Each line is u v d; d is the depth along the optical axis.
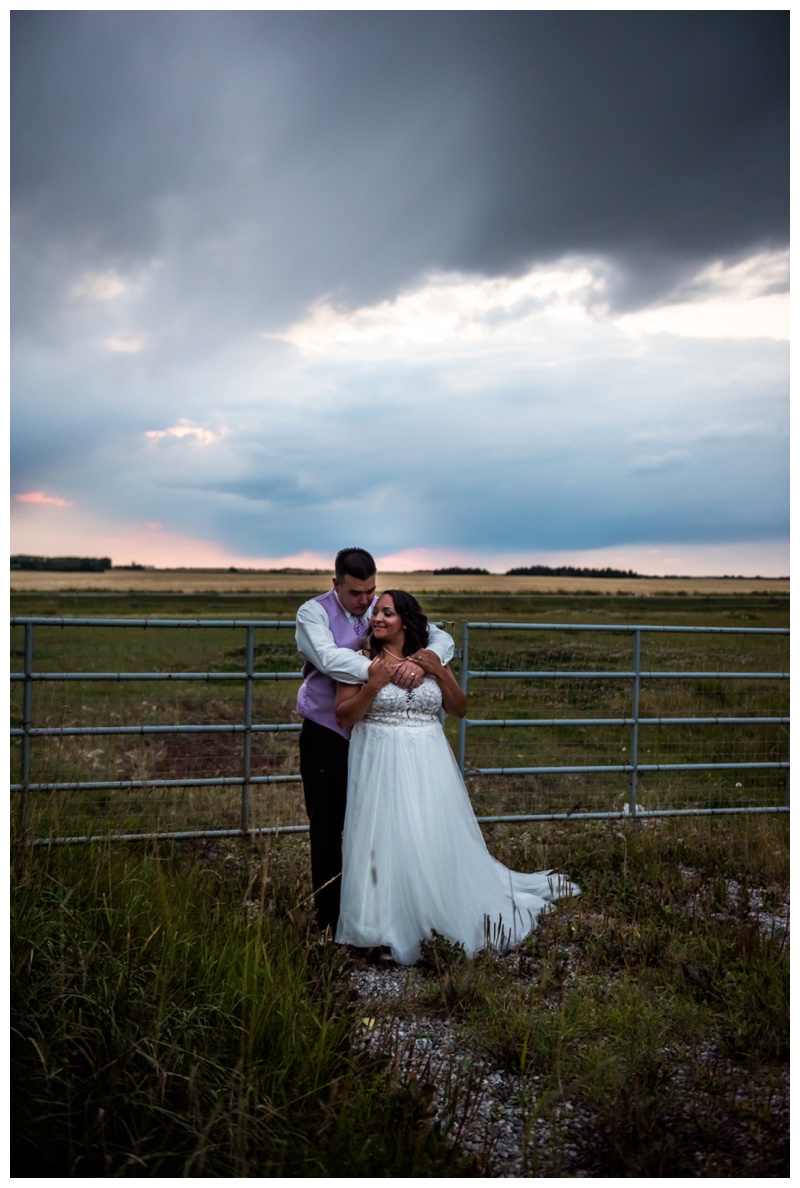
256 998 3.26
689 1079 3.18
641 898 4.94
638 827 6.39
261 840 5.66
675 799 7.38
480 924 4.39
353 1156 2.56
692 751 9.17
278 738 9.73
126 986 3.21
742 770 8.61
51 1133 2.53
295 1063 3.05
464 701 4.66
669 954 4.14
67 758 7.32
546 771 6.16
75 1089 2.68
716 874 5.64
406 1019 3.64
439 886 4.27
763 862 5.76
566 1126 2.92
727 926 4.52
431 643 4.62
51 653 13.79
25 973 3.12
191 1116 2.62
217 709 11.00
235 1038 3.15
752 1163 2.63
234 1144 2.57
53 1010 3.01
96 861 4.56
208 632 22.19
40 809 5.04
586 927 4.56
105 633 20.84
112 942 3.58
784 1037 3.36
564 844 6.13
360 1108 2.80
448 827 4.39
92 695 11.24
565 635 14.84
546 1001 3.77
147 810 6.27
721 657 11.73
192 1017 3.15
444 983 3.79
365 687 4.26
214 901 4.53
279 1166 2.50
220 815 6.45
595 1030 3.49
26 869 4.03
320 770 4.53
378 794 4.32
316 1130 2.72
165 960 3.43
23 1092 2.60
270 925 4.12
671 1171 2.59
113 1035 2.94
